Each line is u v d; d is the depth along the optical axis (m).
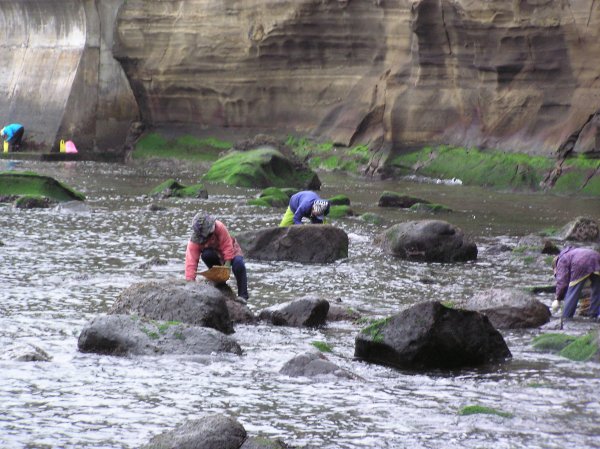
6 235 52.97
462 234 49.50
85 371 27.81
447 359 29.14
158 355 29.31
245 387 26.66
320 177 92.88
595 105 80.38
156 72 110.69
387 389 26.73
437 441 22.78
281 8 101.75
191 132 110.12
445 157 89.12
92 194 75.06
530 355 30.64
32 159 107.19
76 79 110.38
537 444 22.59
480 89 88.06
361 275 44.41
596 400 25.91
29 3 114.12
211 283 35.38
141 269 44.12
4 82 116.81
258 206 68.50
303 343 31.42
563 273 35.62
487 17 85.75
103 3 111.44
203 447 21.22
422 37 90.56
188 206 68.06
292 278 43.28
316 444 22.58
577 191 78.81
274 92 104.81
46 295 38.09
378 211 67.69
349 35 98.75
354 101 98.62
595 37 80.50
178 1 108.88
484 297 35.62
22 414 24.27
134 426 23.56
